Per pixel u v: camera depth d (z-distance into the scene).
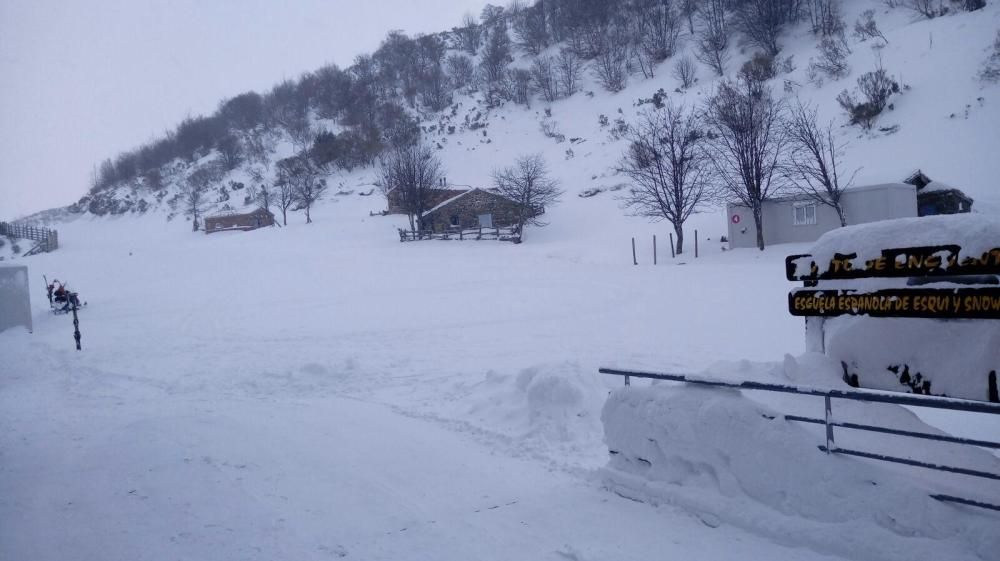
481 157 79.75
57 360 17.30
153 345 19.30
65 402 12.21
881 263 5.18
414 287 30.78
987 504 4.09
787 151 46.19
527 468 6.95
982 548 3.96
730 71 73.69
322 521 5.70
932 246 4.88
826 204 36.22
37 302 35.25
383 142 90.88
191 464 7.43
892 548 4.17
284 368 13.88
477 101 98.62
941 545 4.07
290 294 30.97
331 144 89.75
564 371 8.78
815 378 5.46
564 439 7.77
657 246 42.97
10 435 9.60
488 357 14.47
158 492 6.59
